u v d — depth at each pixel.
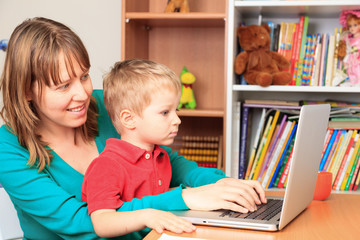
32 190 0.99
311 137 0.90
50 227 0.98
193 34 2.34
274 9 2.00
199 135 2.35
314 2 1.88
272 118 2.02
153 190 1.05
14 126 1.05
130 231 0.85
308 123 0.85
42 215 0.98
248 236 0.80
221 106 2.33
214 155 2.18
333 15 2.13
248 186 0.99
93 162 0.99
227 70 1.93
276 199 1.06
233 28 1.92
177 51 2.36
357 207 1.05
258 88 1.93
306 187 0.94
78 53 1.02
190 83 2.19
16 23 2.49
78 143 1.21
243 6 1.93
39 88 1.01
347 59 1.99
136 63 1.10
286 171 2.00
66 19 2.46
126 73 1.07
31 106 1.09
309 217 0.95
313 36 2.03
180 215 0.88
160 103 1.03
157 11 2.36
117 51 2.45
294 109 2.05
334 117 1.98
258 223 0.83
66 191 1.10
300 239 0.79
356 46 1.97
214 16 1.95
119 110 1.07
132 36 2.11
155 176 1.06
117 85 1.07
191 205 0.92
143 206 0.91
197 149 2.20
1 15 2.50
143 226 0.84
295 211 0.90
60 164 1.11
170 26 2.33
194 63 2.35
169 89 1.04
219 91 2.33
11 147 1.04
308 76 2.03
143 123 1.04
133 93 1.03
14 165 1.02
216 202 0.91
